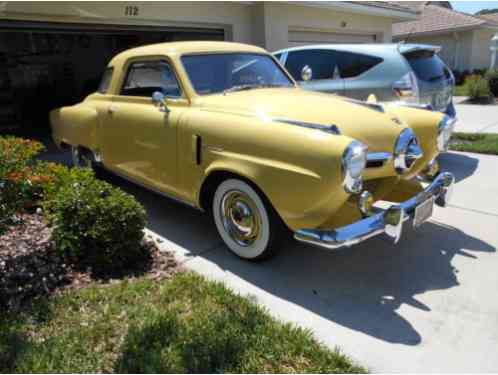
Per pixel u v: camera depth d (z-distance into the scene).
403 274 3.41
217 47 4.31
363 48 6.27
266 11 9.38
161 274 3.34
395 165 3.34
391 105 4.25
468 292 3.14
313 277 3.37
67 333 2.59
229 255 3.74
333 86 6.48
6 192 3.24
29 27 7.50
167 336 2.56
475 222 4.39
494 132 8.98
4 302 2.91
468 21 21.67
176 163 3.84
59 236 3.37
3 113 12.32
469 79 16.34
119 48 13.12
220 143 3.37
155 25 8.01
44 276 3.17
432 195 3.44
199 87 3.93
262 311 2.86
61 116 5.67
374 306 2.99
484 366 2.41
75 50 13.73
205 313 2.81
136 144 4.31
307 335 2.62
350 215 3.18
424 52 6.32
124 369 2.32
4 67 12.59
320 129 2.97
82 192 3.49
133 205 3.50
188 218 4.59
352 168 2.78
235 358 2.40
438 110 6.36
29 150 3.99
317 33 11.20
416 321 2.82
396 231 2.99
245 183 3.31
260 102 3.55
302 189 2.89
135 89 4.50
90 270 3.34
